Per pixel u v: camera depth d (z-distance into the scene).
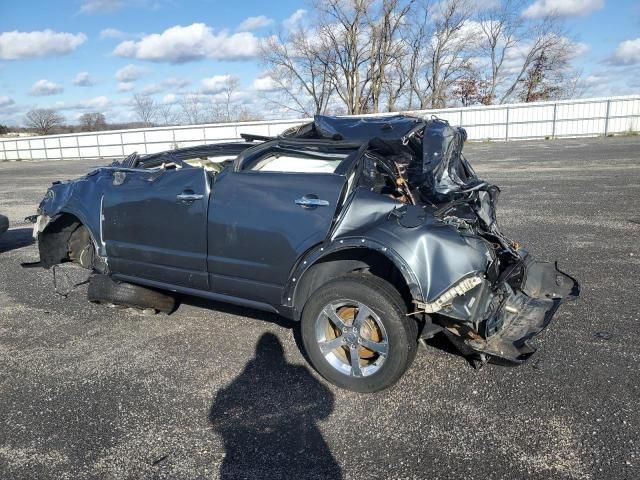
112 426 3.21
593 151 22.16
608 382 3.52
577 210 9.56
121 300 4.80
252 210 3.91
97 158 39.34
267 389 3.61
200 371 3.89
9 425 3.24
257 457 2.89
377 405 3.37
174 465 2.84
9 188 18.12
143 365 4.01
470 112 35.19
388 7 46.41
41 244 5.85
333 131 4.48
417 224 3.40
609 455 2.79
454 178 4.13
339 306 3.52
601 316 4.62
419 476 2.70
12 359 4.16
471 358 3.66
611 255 6.52
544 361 3.85
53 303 5.46
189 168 4.33
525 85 51.62
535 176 14.77
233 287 4.06
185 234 4.24
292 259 3.74
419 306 3.26
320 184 3.73
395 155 4.16
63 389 3.67
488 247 3.62
